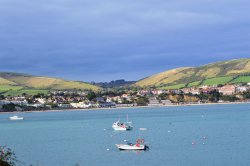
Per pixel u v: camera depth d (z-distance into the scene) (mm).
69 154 129375
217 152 122125
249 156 113688
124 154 124688
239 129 193750
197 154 119750
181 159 112938
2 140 181875
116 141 162625
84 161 116000
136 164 108688
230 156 114562
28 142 169250
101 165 109375
